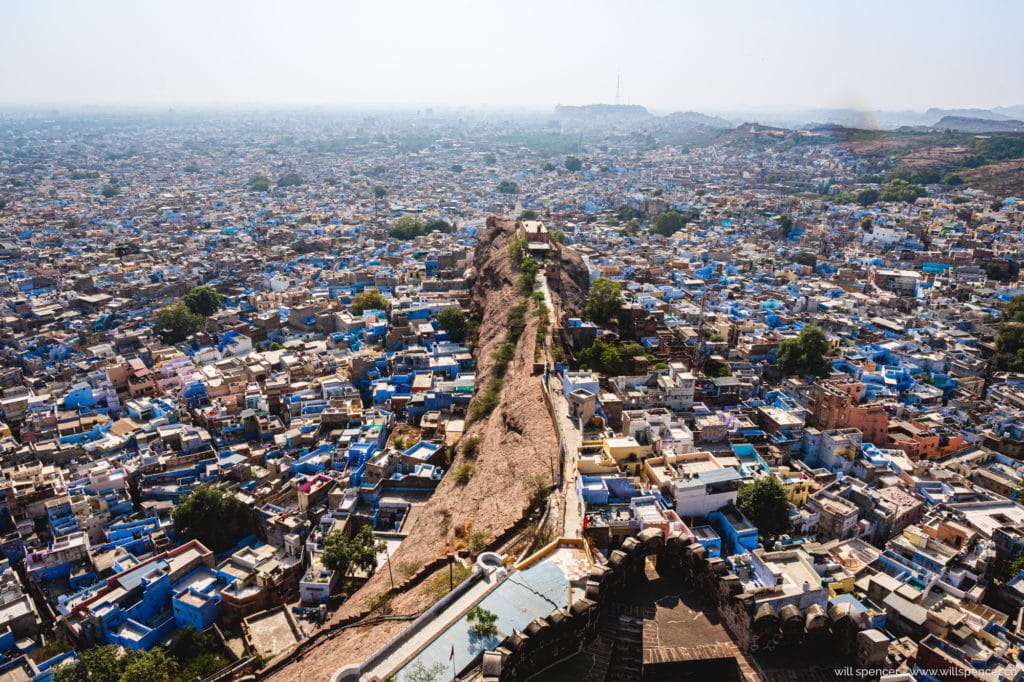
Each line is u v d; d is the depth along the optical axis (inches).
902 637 2373.3
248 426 4328.3
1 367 5324.8
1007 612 2608.3
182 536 3452.3
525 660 1181.1
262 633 2797.7
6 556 3257.9
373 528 3467.0
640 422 3179.1
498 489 2930.6
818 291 7076.8
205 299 6904.5
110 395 4753.9
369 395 5024.6
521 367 4224.9
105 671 2472.9
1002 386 4554.6
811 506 3031.5
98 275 7736.2
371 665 1598.2
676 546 1395.2
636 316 5103.3
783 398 4111.7
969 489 3358.8
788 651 1186.0
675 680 1189.1
